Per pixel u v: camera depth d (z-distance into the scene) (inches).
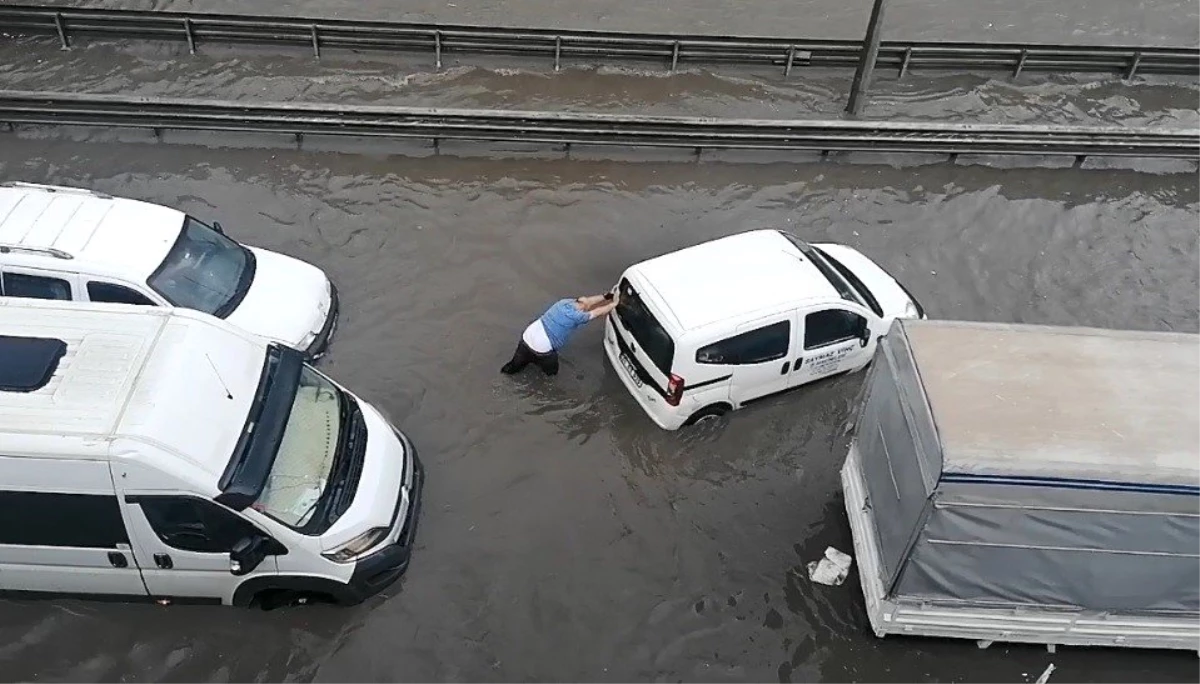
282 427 323.0
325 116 523.8
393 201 506.3
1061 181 560.7
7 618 318.7
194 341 319.0
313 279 427.8
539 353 405.4
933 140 553.9
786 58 617.9
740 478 389.7
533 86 594.9
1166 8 736.3
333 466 328.5
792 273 408.2
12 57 582.2
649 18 683.4
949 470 284.8
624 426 405.4
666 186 533.0
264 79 579.8
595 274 477.4
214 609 327.9
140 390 299.1
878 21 543.8
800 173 550.0
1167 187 563.5
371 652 323.9
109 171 508.7
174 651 317.4
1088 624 325.7
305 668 318.3
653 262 407.8
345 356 422.9
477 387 416.5
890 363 339.3
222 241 415.2
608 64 617.0
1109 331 343.0
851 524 361.7
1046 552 304.5
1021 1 735.7
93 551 304.3
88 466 283.4
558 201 516.4
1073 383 318.7
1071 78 641.6
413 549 353.4
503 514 369.1
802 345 401.7
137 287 367.6
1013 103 618.2
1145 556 303.6
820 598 351.9
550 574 351.6
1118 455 292.4
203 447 298.0
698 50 614.9
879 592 327.0
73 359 304.8
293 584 317.1
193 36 591.5
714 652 333.7
